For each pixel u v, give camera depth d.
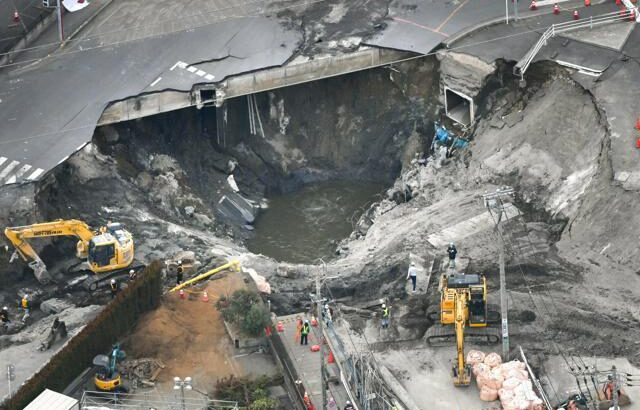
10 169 178.50
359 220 195.50
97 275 171.00
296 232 194.50
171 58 199.75
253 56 199.38
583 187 175.75
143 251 176.50
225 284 167.88
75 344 149.12
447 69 199.88
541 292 161.88
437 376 151.50
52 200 180.00
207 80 194.62
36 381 143.62
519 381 145.88
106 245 168.88
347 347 156.75
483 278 156.62
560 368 150.25
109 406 145.75
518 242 171.75
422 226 179.00
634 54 189.88
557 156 182.38
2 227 172.75
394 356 154.88
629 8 198.00
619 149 175.00
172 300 164.25
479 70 196.38
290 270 174.50
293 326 162.12
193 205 192.12
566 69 189.62
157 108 194.00
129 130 195.25
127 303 157.12
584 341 154.00
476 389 149.25
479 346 154.75
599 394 144.75
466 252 171.50
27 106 191.00
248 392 148.00
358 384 148.25
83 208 182.38
